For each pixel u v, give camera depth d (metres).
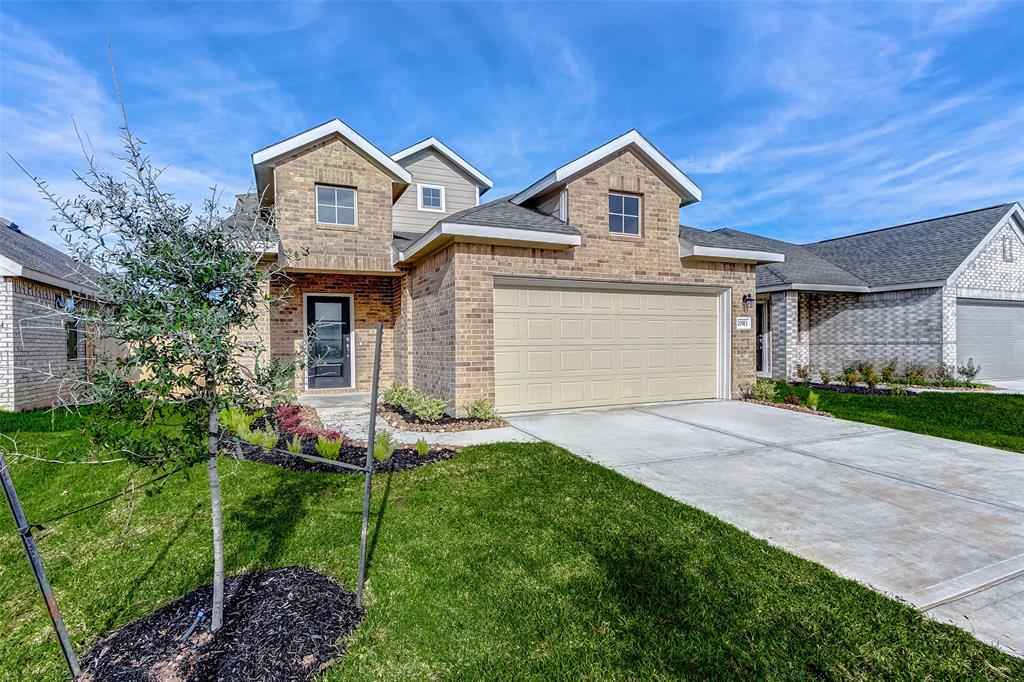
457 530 4.08
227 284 2.70
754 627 2.85
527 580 3.34
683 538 3.96
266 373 2.81
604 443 7.03
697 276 10.50
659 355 10.40
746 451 6.69
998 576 3.46
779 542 3.96
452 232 8.14
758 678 2.47
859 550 3.83
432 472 5.53
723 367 10.91
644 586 3.27
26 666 2.59
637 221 10.09
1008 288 15.25
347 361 12.40
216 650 2.61
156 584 3.33
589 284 9.64
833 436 7.56
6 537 4.11
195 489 5.07
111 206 2.45
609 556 3.66
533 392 9.27
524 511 4.48
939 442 7.22
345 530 4.07
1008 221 15.20
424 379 10.16
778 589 3.23
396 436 7.27
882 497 4.98
